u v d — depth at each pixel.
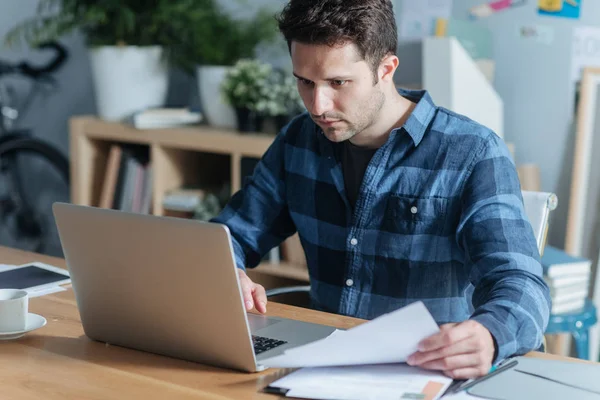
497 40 2.79
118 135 3.17
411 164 1.61
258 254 1.84
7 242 4.03
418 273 1.62
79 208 1.29
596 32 2.60
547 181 2.76
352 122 1.48
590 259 2.66
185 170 3.20
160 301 1.26
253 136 2.82
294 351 1.15
